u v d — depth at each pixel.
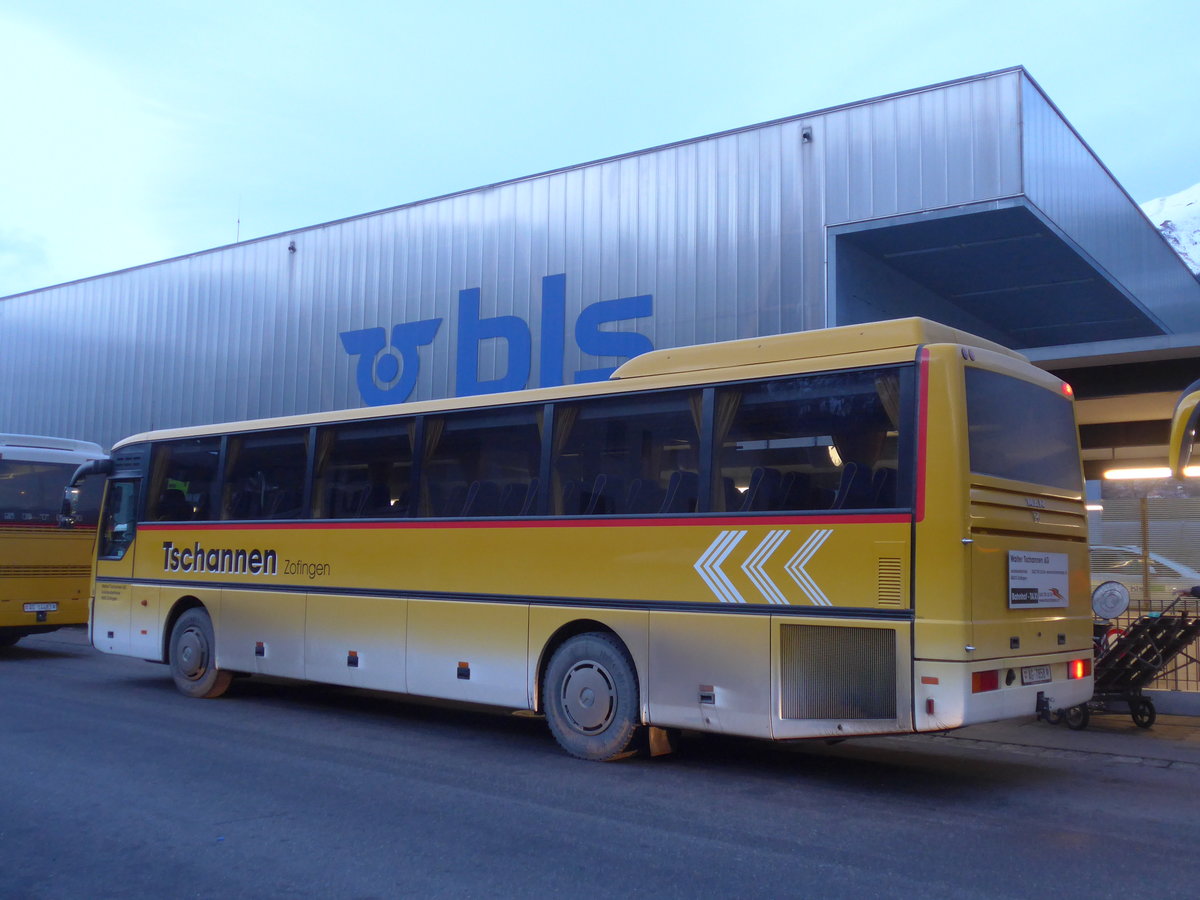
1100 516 12.91
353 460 10.89
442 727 10.52
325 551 10.87
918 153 15.32
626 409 8.81
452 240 20.83
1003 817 6.89
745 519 7.89
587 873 5.62
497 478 9.60
